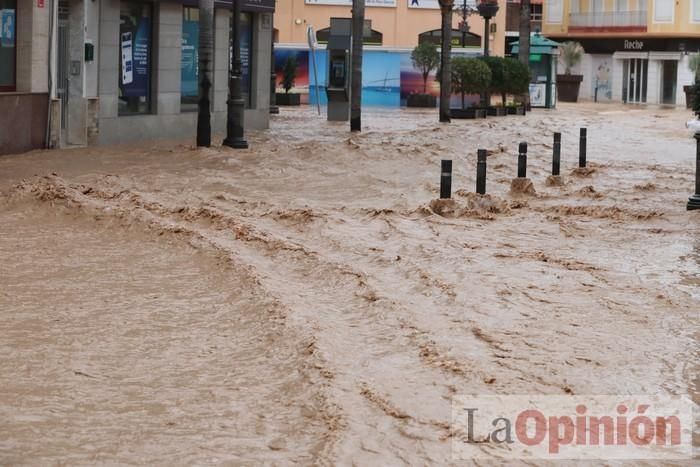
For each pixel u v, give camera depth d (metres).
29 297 17.72
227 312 16.84
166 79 45.72
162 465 10.97
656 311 17.28
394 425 11.88
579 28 111.19
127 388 13.27
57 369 13.95
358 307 17.00
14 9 37.62
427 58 83.38
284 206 26.84
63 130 40.62
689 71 103.62
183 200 27.42
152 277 19.23
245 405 12.68
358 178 33.28
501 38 99.06
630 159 42.53
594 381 13.55
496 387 13.20
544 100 87.31
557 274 19.91
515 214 27.38
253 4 51.78
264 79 54.38
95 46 40.94
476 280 19.16
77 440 11.61
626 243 23.67
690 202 28.31
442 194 27.03
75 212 25.09
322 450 11.20
